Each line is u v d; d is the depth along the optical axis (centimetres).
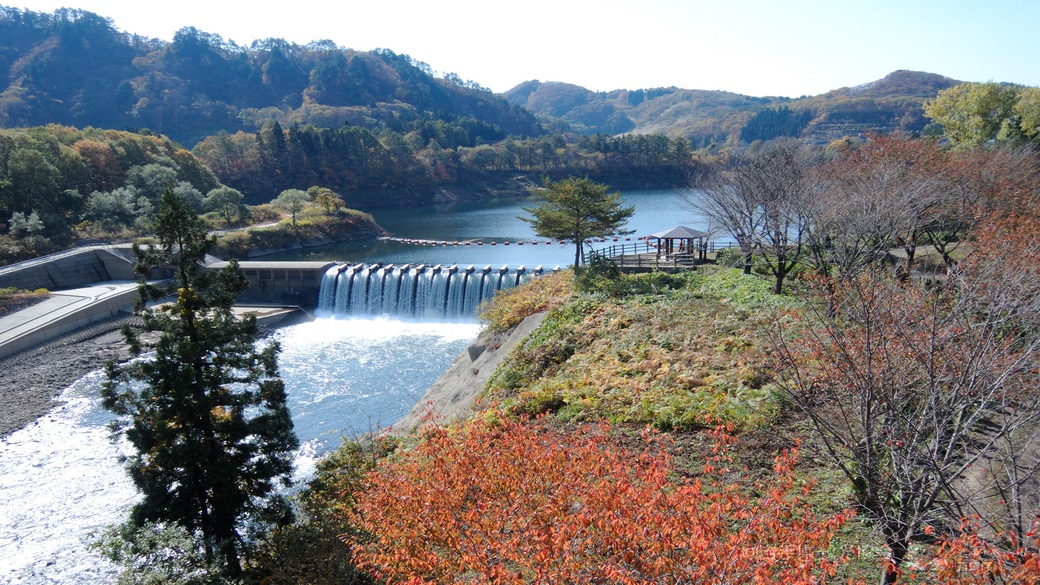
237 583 1450
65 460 2762
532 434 1096
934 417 757
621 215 3569
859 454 902
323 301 5038
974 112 4450
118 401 1633
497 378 2194
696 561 643
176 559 1449
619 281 3078
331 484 1691
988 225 1788
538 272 4241
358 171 13662
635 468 916
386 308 4806
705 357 1775
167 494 1582
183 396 1566
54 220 6406
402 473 1170
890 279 1364
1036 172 2875
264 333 4416
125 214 7069
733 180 3092
